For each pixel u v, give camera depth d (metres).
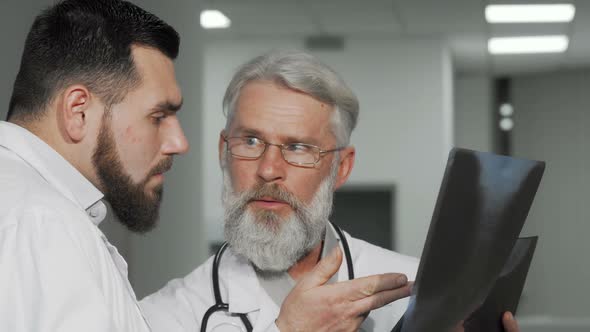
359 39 6.75
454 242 1.02
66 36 1.03
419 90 6.66
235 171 1.35
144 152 1.07
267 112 1.33
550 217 8.19
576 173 8.09
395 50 6.71
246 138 1.35
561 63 7.75
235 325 1.35
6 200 0.92
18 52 2.45
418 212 6.61
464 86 8.27
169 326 1.37
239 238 1.33
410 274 1.52
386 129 6.68
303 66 1.34
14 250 0.88
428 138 6.62
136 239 3.56
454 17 6.05
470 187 1.00
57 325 0.86
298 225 1.33
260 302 1.36
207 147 6.80
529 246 1.28
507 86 8.38
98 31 1.04
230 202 1.35
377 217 6.73
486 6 5.71
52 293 0.87
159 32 1.08
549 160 8.20
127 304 0.98
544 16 5.98
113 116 1.04
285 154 1.34
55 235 0.90
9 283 0.87
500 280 1.22
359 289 1.10
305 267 1.42
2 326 0.86
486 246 1.08
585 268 8.01
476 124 8.22
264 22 6.24
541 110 8.25
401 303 1.48
